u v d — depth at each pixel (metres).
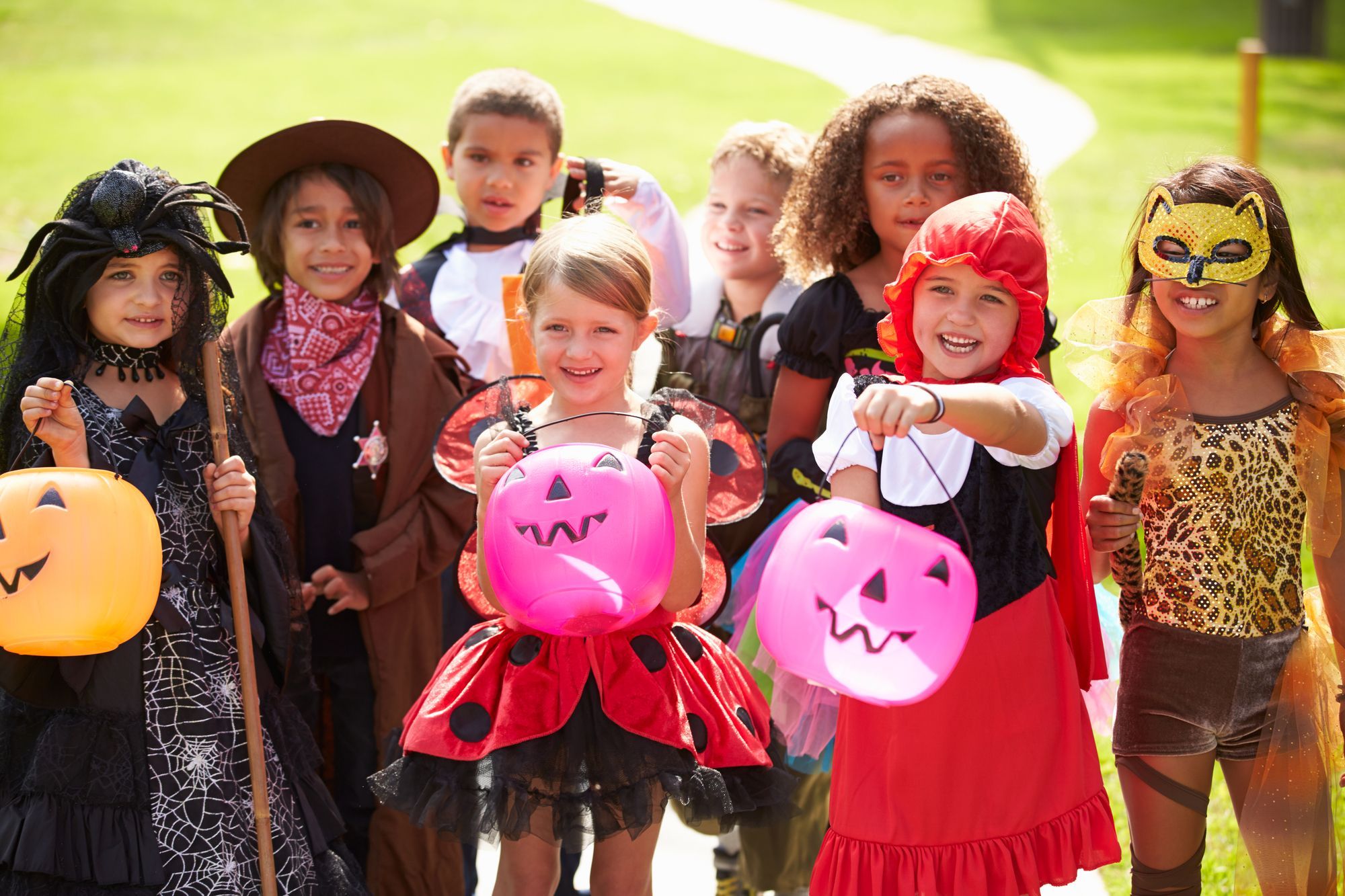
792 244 4.61
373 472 4.44
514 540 3.07
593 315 3.46
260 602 3.86
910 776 3.38
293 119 18.73
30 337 3.62
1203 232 3.62
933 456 3.48
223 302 3.67
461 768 3.33
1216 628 3.72
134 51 22.97
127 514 3.26
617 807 3.26
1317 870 3.74
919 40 25.89
